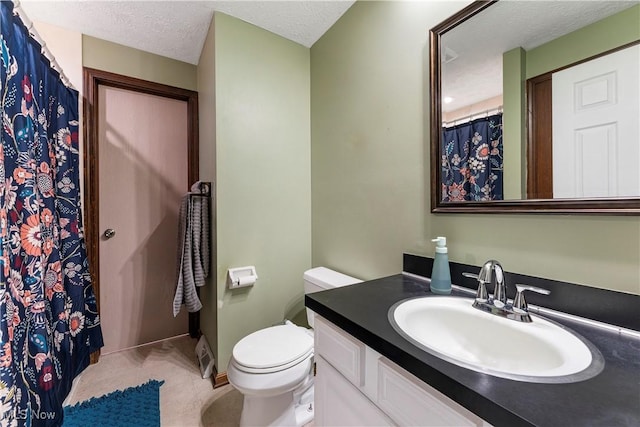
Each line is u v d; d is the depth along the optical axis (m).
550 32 0.82
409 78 1.23
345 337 0.79
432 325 0.88
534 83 0.85
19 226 1.04
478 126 0.98
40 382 1.13
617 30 0.70
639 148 0.66
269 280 1.81
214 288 1.67
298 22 1.69
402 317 0.79
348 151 1.60
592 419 0.41
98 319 1.79
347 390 0.79
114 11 1.59
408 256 1.23
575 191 0.77
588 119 0.74
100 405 1.46
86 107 1.83
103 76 1.88
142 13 1.61
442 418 0.53
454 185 1.06
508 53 0.91
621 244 0.69
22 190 1.05
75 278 1.56
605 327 0.71
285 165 1.86
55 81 1.42
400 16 1.27
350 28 1.57
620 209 0.68
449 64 1.07
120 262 2.03
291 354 1.23
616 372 0.52
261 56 1.75
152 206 2.14
